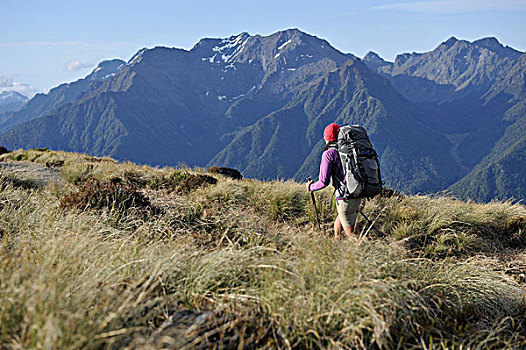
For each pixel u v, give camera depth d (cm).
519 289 471
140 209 670
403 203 831
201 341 277
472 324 363
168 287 360
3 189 745
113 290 318
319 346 296
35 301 268
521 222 733
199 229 641
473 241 668
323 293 338
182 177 1052
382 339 298
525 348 346
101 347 260
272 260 400
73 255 367
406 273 423
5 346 242
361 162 504
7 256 364
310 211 770
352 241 476
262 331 306
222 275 384
